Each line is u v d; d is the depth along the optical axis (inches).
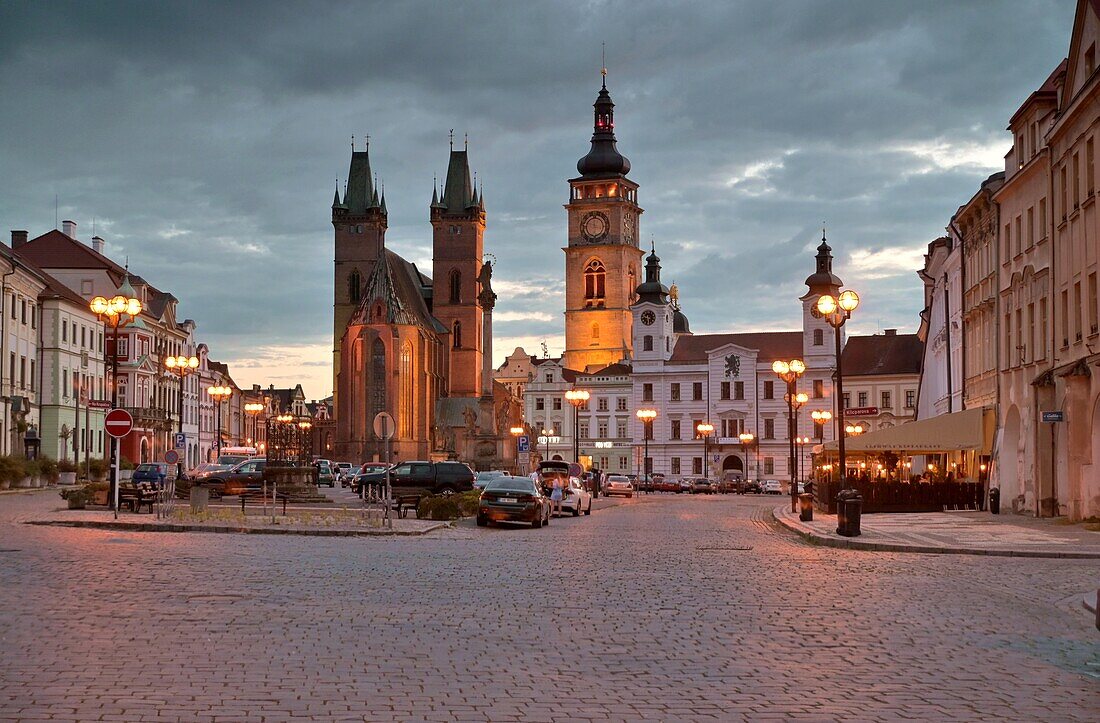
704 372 5782.5
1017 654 576.4
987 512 2169.0
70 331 3762.3
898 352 5492.1
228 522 1528.1
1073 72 1658.5
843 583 896.3
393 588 816.9
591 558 1115.9
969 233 2391.7
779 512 2237.9
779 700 462.9
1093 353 1572.3
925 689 488.4
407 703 445.7
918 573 989.8
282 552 1118.4
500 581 880.3
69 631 595.2
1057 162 1722.4
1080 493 1627.7
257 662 522.3
